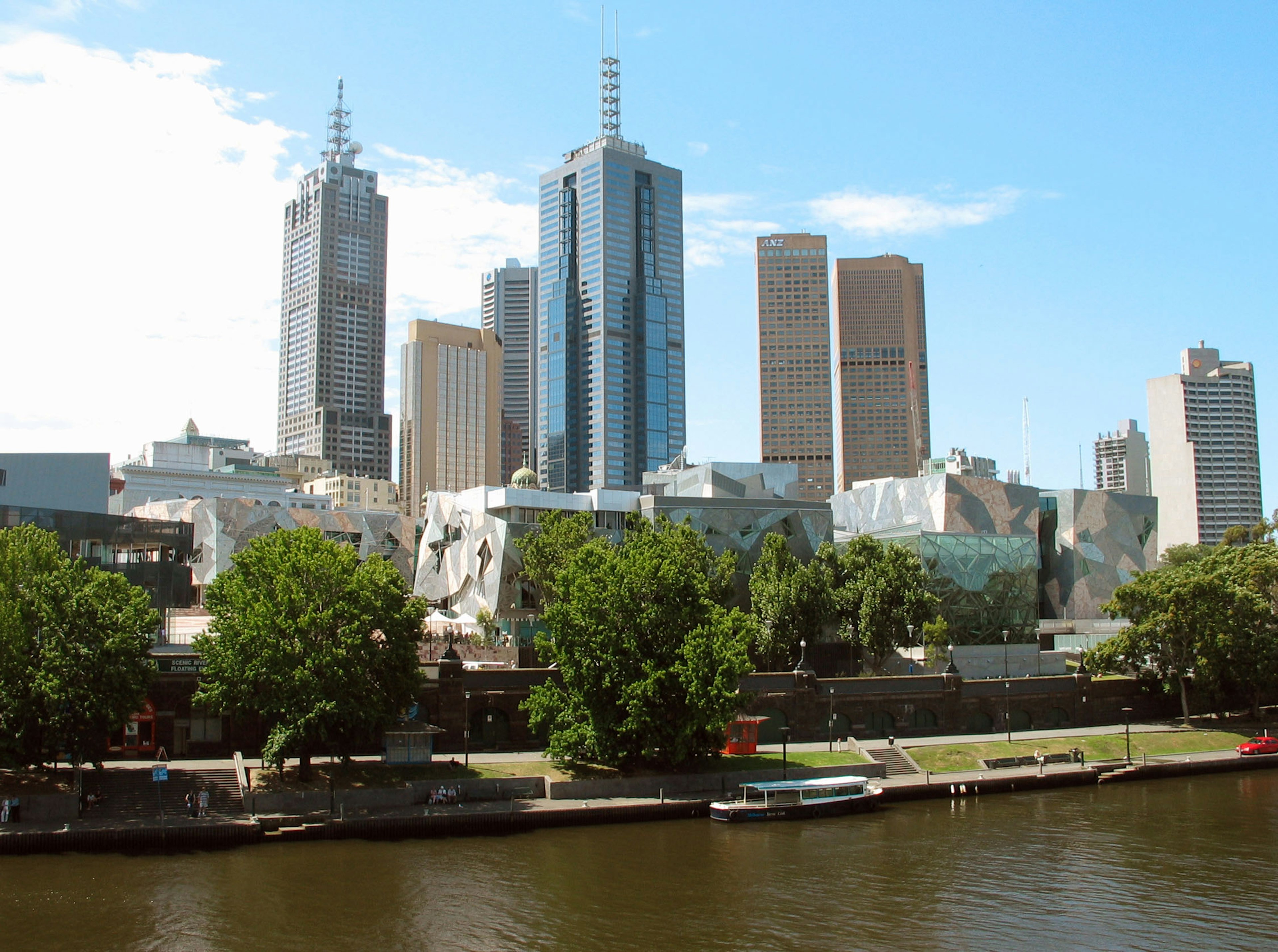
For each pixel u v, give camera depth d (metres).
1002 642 165.88
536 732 96.75
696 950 58.00
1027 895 67.44
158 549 139.12
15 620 80.56
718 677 89.94
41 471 146.75
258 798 81.94
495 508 169.62
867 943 59.12
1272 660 126.25
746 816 86.38
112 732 87.19
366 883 68.44
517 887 68.19
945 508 189.88
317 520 194.75
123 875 69.31
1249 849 78.50
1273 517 164.88
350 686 85.38
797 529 171.25
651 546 121.88
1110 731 124.19
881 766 102.62
